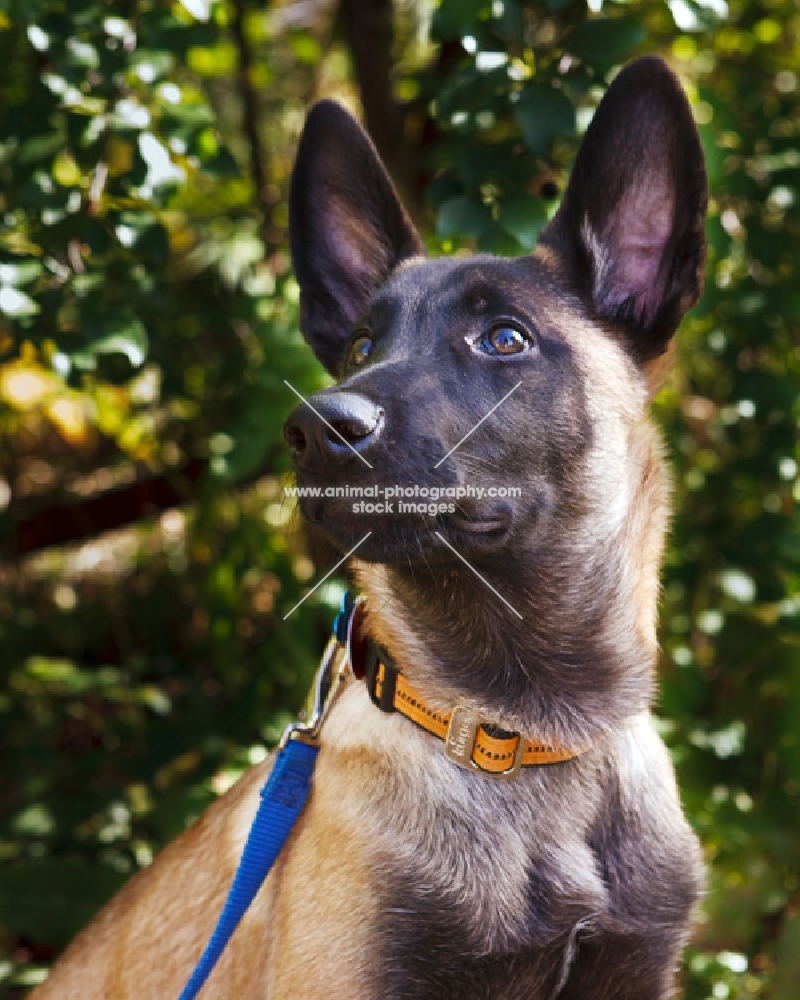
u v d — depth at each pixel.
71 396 4.69
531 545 2.54
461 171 3.92
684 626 4.54
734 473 4.62
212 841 2.96
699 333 4.69
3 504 5.64
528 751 2.58
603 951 2.60
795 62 5.04
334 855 2.52
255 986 2.67
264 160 5.60
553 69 3.82
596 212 2.75
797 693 4.25
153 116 3.88
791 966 3.84
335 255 3.13
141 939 3.00
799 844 4.11
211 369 5.04
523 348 2.55
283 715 4.70
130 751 4.93
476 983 2.53
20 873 4.06
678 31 4.73
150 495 5.37
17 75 4.21
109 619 5.58
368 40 5.34
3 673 5.30
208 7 4.02
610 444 2.65
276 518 4.74
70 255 3.84
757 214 4.48
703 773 4.23
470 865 2.50
